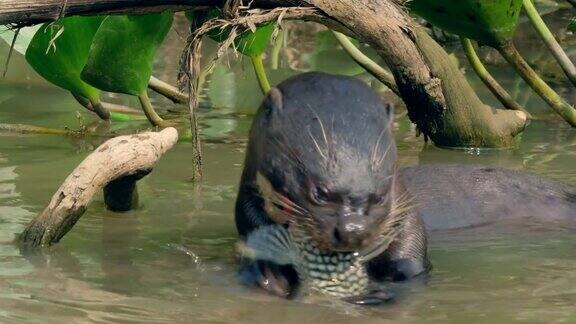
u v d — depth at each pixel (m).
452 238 8.37
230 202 8.98
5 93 12.91
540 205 9.00
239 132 11.37
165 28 10.70
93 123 11.63
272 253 7.07
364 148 6.84
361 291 6.83
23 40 12.10
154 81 12.30
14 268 7.18
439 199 8.83
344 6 9.65
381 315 6.49
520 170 9.94
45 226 7.69
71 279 7.00
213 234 8.13
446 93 10.64
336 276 6.81
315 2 9.48
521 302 6.76
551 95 11.59
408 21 10.05
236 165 10.09
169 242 7.91
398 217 7.09
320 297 6.77
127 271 7.21
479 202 8.89
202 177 9.70
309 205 6.70
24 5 9.09
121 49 10.70
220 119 11.90
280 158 6.98
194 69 9.45
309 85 7.29
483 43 11.16
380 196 6.70
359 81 7.40
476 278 7.30
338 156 6.77
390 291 6.96
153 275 7.15
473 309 6.62
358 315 6.49
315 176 6.74
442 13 10.78
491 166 9.45
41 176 9.52
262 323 6.30
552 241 8.30
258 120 7.38
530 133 11.61
